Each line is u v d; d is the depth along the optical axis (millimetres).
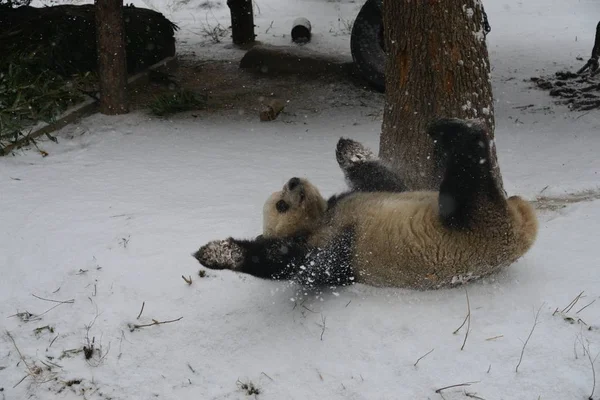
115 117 9531
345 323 4086
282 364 3832
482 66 5297
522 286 4266
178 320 4305
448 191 3902
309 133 8883
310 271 4207
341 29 15711
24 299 4672
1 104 8406
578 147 7723
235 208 5930
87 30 10578
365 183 4762
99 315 4414
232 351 3998
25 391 3844
